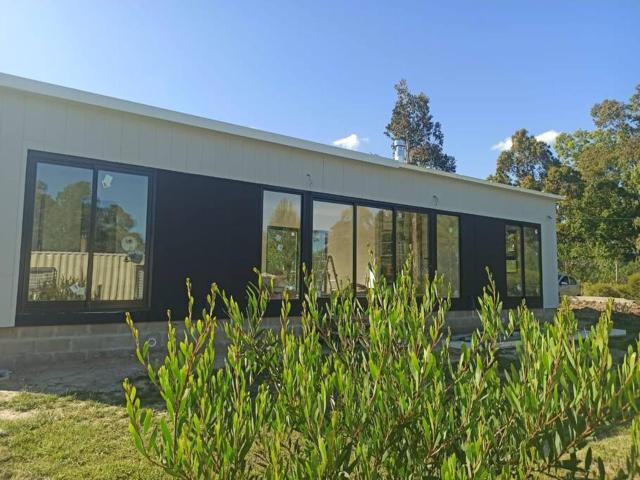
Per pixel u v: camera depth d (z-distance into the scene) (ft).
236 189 25.21
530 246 40.81
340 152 29.22
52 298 19.88
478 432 5.59
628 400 5.07
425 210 34.01
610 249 101.65
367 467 5.32
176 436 4.99
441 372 6.01
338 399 6.26
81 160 20.86
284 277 26.48
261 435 6.29
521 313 7.12
